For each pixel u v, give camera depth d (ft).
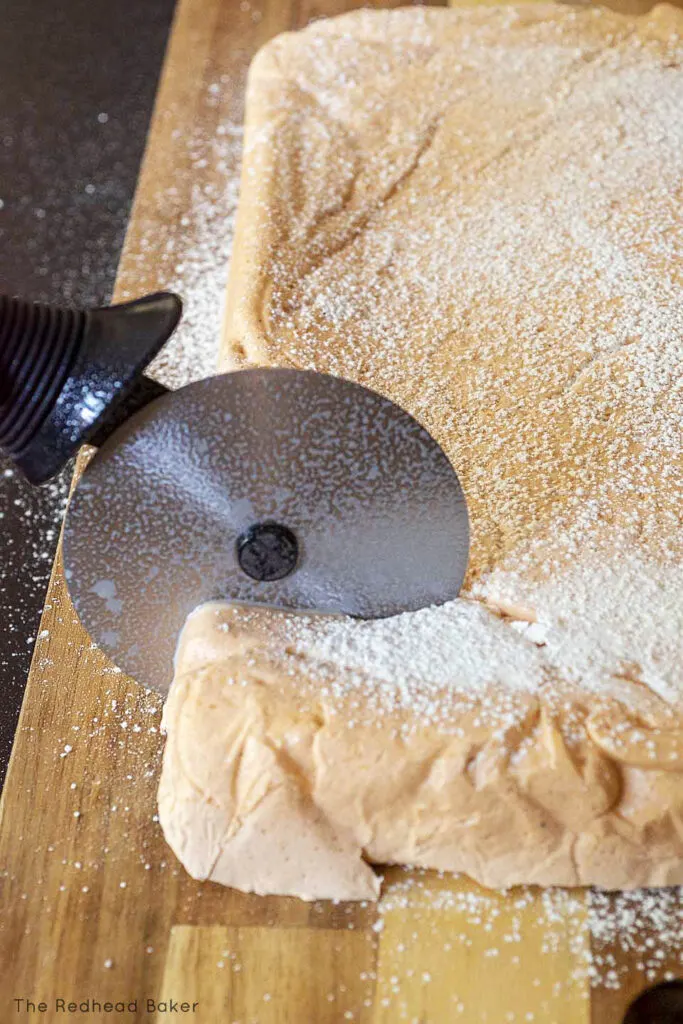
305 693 1.50
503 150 1.93
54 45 2.46
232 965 1.50
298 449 1.49
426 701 1.49
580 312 1.76
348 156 1.93
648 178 1.89
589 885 1.51
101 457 1.48
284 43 2.08
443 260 1.82
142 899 1.54
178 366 1.93
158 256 2.07
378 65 2.05
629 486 1.62
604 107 1.98
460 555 1.54
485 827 1.47
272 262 1.81
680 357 1.71
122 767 1.62
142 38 2.47
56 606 1.75
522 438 1.66
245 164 1.97
